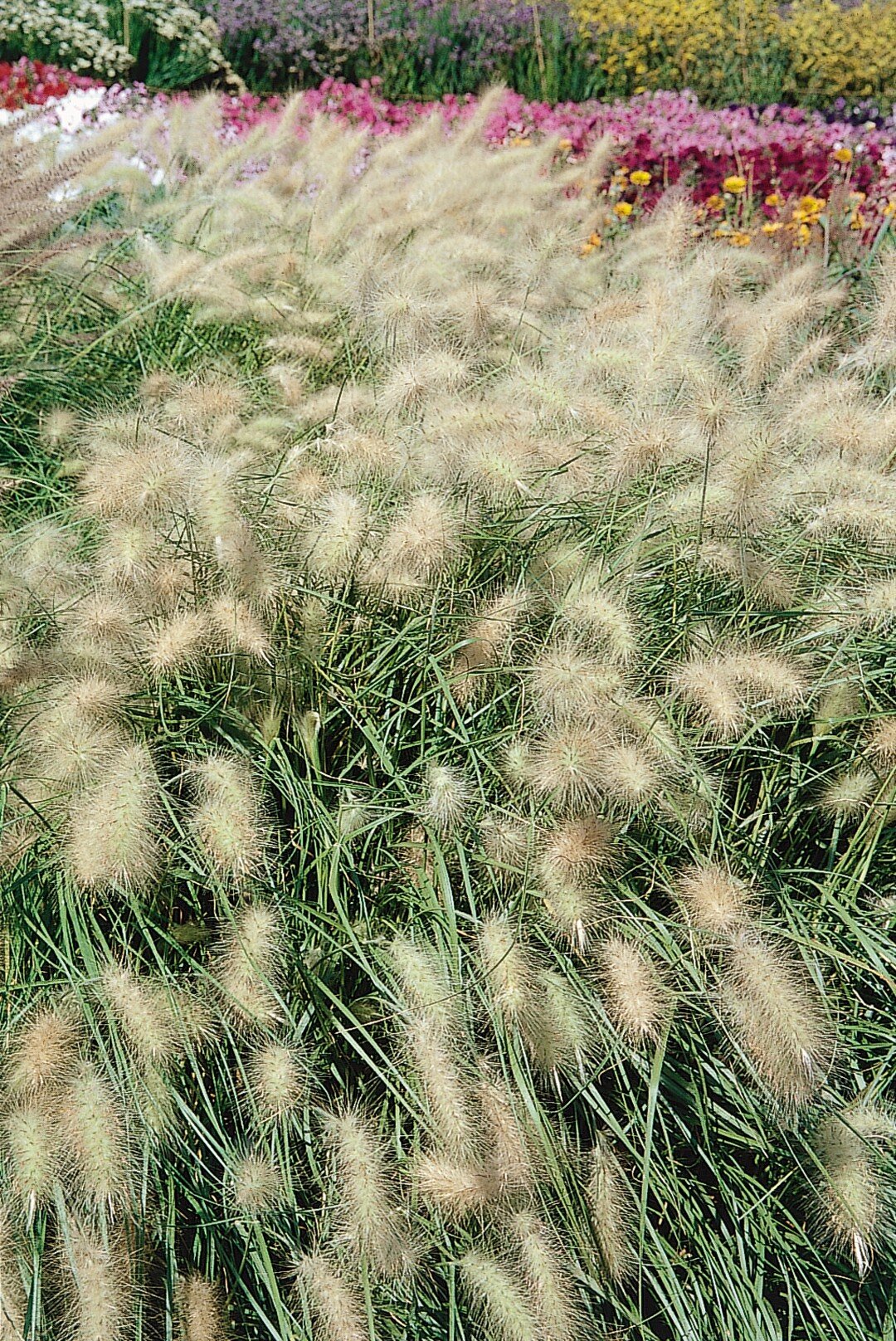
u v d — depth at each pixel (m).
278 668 3.20
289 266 5.39
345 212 5.53
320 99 13.50
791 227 7.38
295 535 3.44
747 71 16.62
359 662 3.41
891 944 3.00
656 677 3.21
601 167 6.50
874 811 3.17
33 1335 2.34
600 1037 2.71
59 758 2.92
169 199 6.28
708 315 4.28
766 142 10.05
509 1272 2.49
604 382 3.66
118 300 5.83
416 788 3.13
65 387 5.25
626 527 3.54
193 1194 2.59
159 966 2.71
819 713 3.28
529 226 5.55
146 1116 2.53
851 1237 2.60
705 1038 2.87
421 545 3.06
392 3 16.44
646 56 16.58
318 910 2.85
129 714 3.17
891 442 3.59
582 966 2.81
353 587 3.41
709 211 8.06
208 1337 2.47
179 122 7.07
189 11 15.33
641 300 4.09
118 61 14.48
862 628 3.35
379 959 2.77
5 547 3.78
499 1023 2.59
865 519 3.37
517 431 3.50
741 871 3.02
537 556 3.54
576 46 16.34
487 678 3.29
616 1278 2.57
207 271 5.01
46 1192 2.34
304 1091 2.60
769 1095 2.62
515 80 16.14
